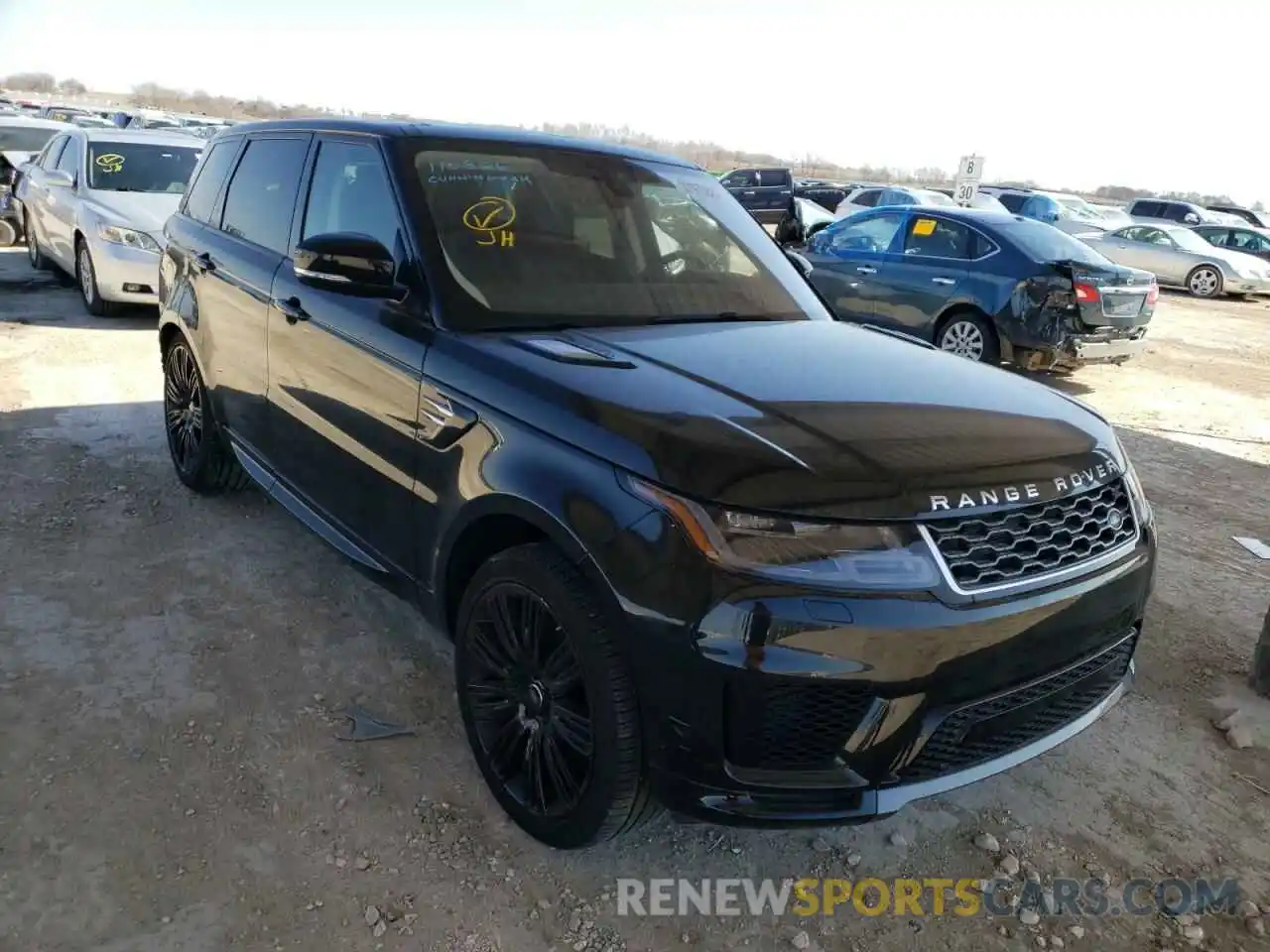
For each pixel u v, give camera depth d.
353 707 3.26
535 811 2.62
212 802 2.76
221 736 3.05
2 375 7.01
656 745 2.27
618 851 2.70
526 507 2.46
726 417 2.37
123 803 2.73
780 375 2.72
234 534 4.55
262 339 3.87
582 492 2.33
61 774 2.83
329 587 4.09
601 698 2.32
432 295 2.98
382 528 3.17
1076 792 3.09
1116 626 2.57
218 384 4.36
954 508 2.21
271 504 4.94
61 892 2.41
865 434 2.37
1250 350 12.67
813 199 28.02
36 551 4.23
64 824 2.63
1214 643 4.09
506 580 2.57
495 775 2.75
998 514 2.29
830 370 2.82
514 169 3.46
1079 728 2.58
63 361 7.52
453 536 2.75
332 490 3.47
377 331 3.11
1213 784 3.16
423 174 3.27
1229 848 2.86
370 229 3.32
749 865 2.69
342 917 2.39
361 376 3.17
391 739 3.10
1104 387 9.72
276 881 2.49
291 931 2.34
